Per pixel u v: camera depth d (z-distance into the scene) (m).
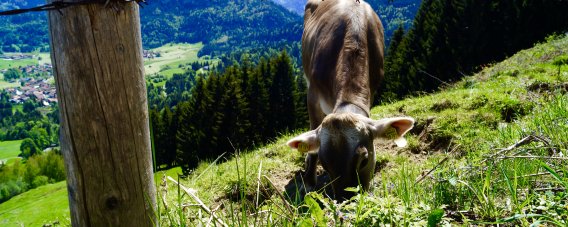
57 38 2.10
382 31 6.16
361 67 4.91
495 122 6.32
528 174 2.97
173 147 38.25
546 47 12.71
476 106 6.95
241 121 34.81
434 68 31.06
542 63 10.15
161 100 124.81
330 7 6.00
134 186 2.37
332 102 5.12
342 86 4.71
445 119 6.64
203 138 33.94
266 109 39.94
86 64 2.11
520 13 27.42
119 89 2.20
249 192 5.67
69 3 2.03
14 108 184.12
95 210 2.34
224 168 6.78
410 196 2.96
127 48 2.19
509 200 2.57
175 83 176.25
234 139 34.31
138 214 2.43
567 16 26.05
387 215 2.26
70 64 2.11
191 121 36.47
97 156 2.25
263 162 6.69
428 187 3.25
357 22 5.35
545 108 5.07
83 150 2.23
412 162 5.95
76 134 2.21
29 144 123.62
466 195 2.90
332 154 3.66
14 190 61.75
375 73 5.62
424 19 35.31
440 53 30.94
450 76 30.70
